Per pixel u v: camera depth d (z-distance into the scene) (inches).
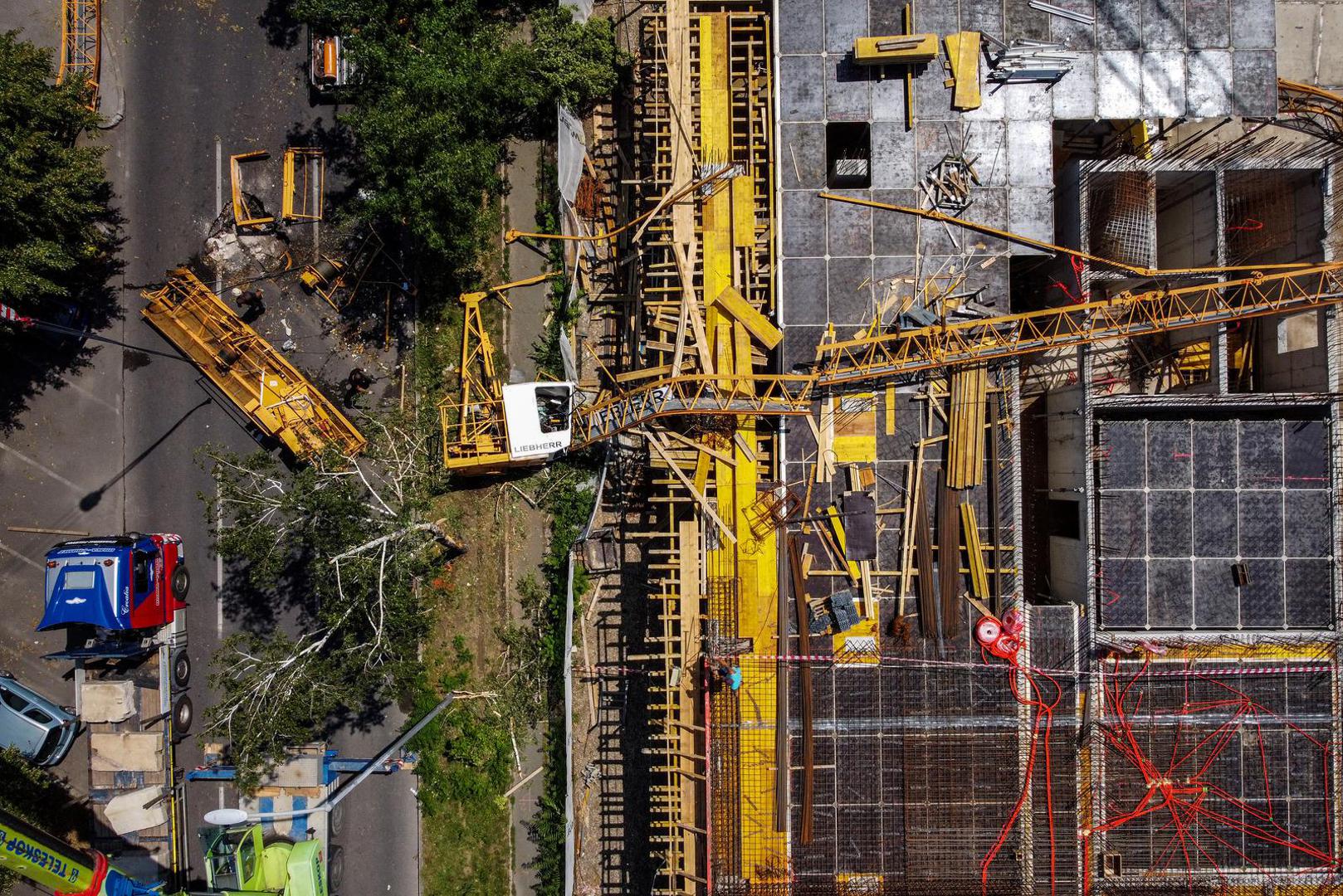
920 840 701.3
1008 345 684.7
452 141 686.5
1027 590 782.5
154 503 831.1
